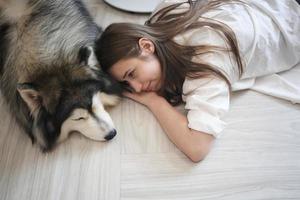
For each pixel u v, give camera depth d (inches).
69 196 40.4
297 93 47.9
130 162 43.3
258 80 50.9
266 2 50.0
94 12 67.3
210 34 43.3
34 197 40.5
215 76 41.9
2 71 47.5
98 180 41.7
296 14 50.8
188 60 43.8
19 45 44.4
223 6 46.3
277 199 38.7
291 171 41.1
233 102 48.8
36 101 41.4
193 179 41.0
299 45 49.4
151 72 44.3
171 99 48.3
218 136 44.6
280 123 46.1
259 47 45.9
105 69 45.9
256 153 43.0
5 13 45.7
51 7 47.9
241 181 40.4
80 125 44.6
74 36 47.3
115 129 45.9
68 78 42.5
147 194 40.0
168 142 44.9
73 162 43.9
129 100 50.8
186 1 49.1
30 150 45.7
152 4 66.9
